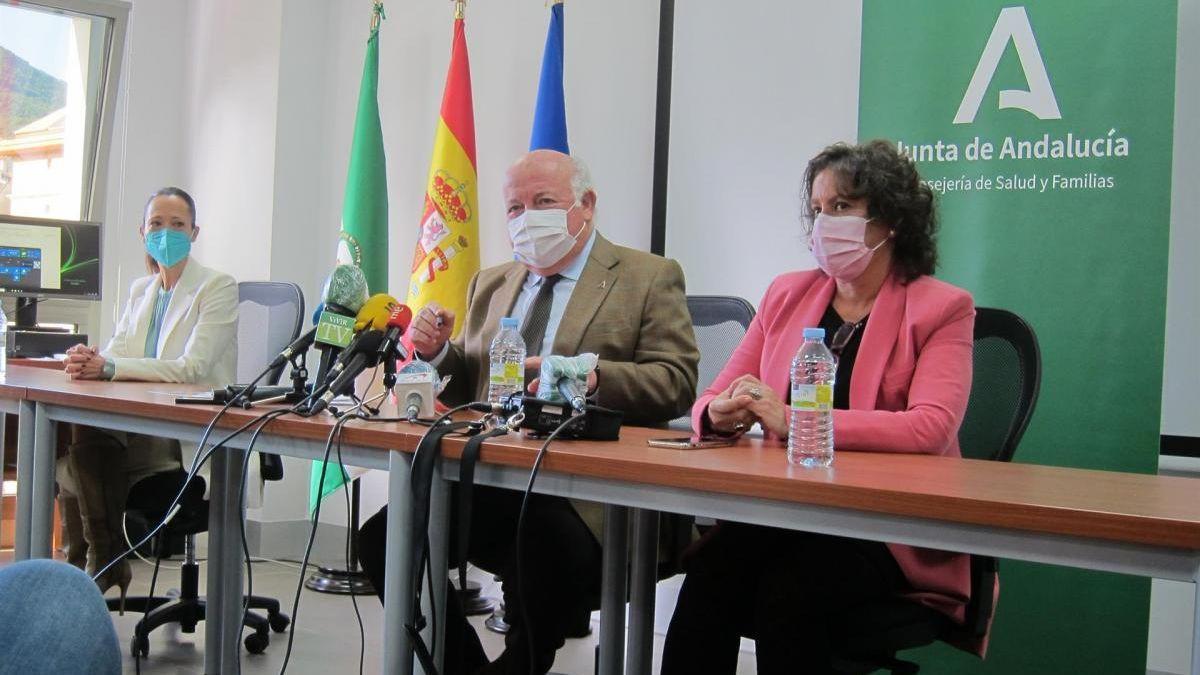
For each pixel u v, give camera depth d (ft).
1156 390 8.00
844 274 5.77
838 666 5.20
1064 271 8.31
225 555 7.57
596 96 11.78
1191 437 8.42
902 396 5.52
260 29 14.61
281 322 10.16
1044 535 3.26
